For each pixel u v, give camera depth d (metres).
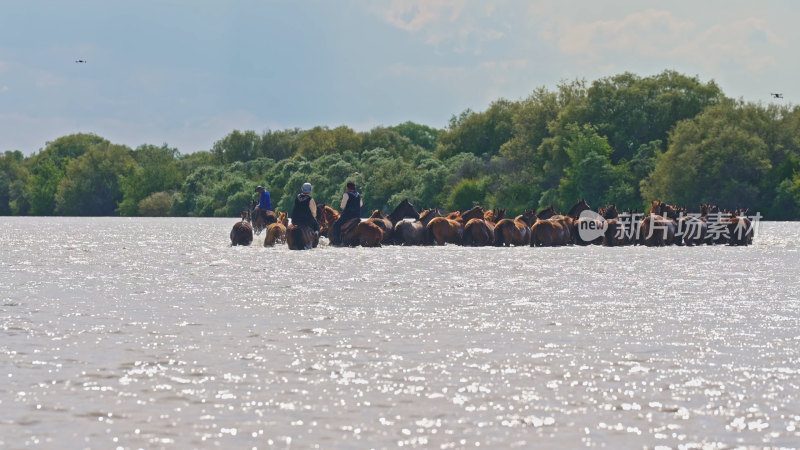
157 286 74.38
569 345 43.66
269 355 40.72
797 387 34.56
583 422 29.62
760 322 51.91
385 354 41.09
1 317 53.44
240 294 67.69
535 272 90.62
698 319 53.31
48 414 30.33
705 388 34.38
